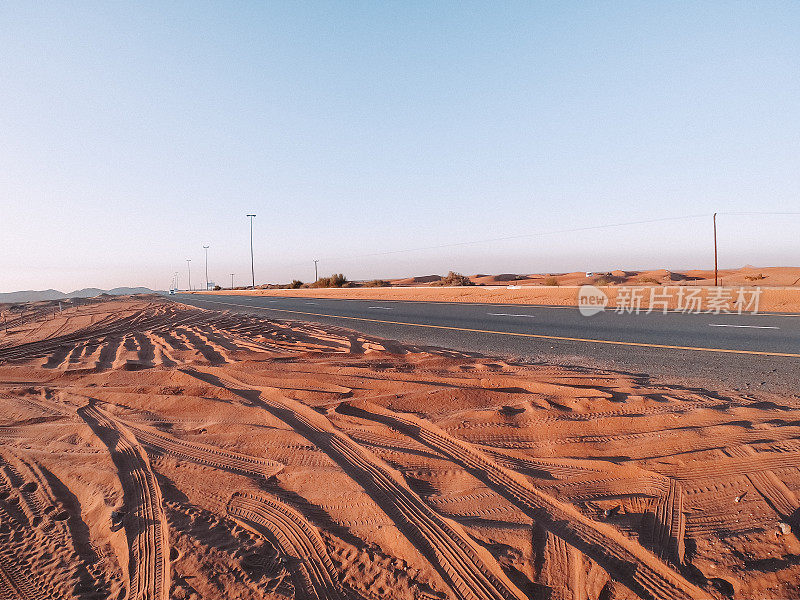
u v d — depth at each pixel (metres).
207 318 20.00
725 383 6.23
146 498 4.10
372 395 6.43
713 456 3.81
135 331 16.08
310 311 22.69
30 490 4.50
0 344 14.87
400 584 2.77
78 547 3.48
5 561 3.35
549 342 10.62
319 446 4.85
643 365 7.64
